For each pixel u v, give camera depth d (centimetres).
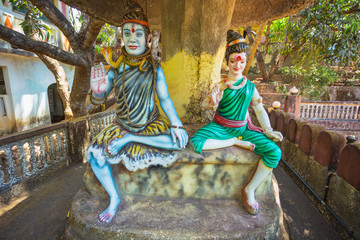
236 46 189
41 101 859
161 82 204
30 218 246
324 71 1080
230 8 246
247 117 218
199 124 264
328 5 645
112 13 352
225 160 207
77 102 525
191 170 213
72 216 201
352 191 220
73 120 407
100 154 198
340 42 646
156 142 208
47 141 348
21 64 759
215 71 258
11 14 693
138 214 198
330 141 267
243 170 213
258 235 183
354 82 1179
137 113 204
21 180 302
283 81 1316
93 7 328
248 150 210
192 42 239
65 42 919
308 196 302
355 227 212
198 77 250
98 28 427
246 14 358
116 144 199
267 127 210
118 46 744
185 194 219
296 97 679
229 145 215
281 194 308
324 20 666
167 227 184
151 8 374
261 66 1168
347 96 1140
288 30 775
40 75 848
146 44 198
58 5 822
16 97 743
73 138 393
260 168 201
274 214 202
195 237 177
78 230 192
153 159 206
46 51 387
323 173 276
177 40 242
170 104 206
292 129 383
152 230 181
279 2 310
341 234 228
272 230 189
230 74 199
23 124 774
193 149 212
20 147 298
